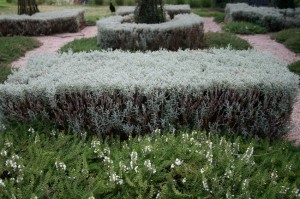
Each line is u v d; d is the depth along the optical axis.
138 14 9.42
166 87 3.80
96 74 4.19
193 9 19.64
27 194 2.71
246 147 3.57
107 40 8.56
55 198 2.66
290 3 15.45
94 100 3.84
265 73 4.20
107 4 22.69
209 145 3.30
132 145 3.43
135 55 5.21
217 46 8.86
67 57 5.15
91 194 2.54
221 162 3.14
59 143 3.43
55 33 12.78
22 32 12.31
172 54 5.28
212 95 3.83
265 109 3.92
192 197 2.80
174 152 3.29
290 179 3.20
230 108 3.81
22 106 3.94
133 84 3.80
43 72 4.48
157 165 3.10
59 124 3.89
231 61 4.82
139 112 3.83
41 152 3.22
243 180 2.95
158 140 3.46
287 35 10.74
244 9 13.70
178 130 3.81
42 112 3.89
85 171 2.94
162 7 9.48
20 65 7.86
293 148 3.82
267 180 3.06
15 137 3.62
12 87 3.89
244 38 11.31
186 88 3.82
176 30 8.27
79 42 9.49
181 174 2.98
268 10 13.73
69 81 3.85
